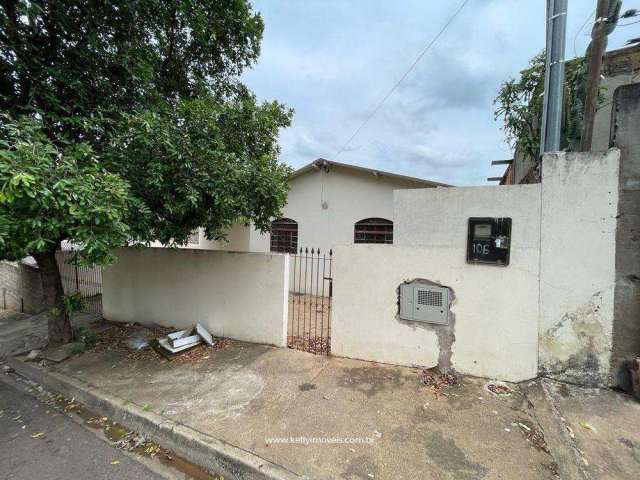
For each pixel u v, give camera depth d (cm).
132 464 244
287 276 436
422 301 346
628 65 441
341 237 848
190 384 341
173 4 465
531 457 221
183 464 245
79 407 332
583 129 319
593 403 267
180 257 514
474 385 316
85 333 497
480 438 241
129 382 352
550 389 288
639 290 274
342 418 270
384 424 261
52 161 268
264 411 284
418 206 344
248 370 367
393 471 212
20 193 226
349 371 355
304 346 443
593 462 204
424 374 341
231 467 228
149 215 357
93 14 359
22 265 743
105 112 379
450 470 211
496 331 320
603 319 285
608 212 280
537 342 306
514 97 483
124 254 580
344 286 388
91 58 362
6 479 227
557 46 326
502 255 312
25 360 437
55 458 250
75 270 715
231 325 470
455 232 329
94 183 273
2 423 304
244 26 572
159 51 508
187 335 459
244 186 420
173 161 353
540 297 303
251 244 969
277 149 555
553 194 295
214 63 605
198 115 393
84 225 275
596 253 285
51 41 358
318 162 838
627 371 279
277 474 212
